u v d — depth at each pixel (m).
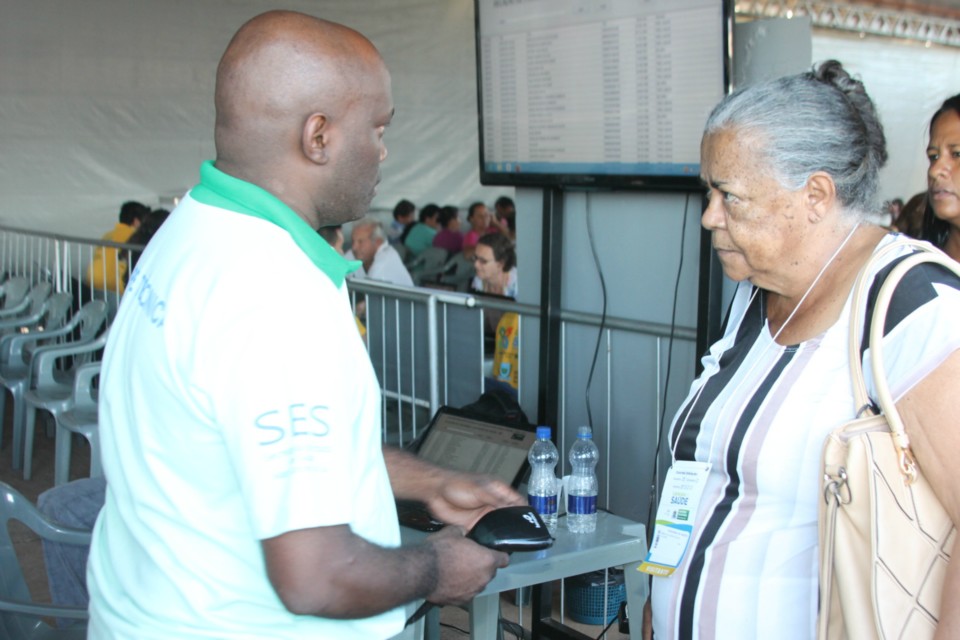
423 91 9.08
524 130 3.02
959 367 1.12
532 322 3.30
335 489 1.11
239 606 1.18
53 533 2.21
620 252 3.01
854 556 1.18
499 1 3.00
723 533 1.40
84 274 6.01
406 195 9.20
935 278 1.19
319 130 1.20
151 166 7.90
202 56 7.97
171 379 1.14
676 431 1.51
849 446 1.18
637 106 2.67
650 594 1.60
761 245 1.34
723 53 2.44
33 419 4.56
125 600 1.24
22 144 7.45
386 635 1.30
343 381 1.15
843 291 1.32
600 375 3.11
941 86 5.50
